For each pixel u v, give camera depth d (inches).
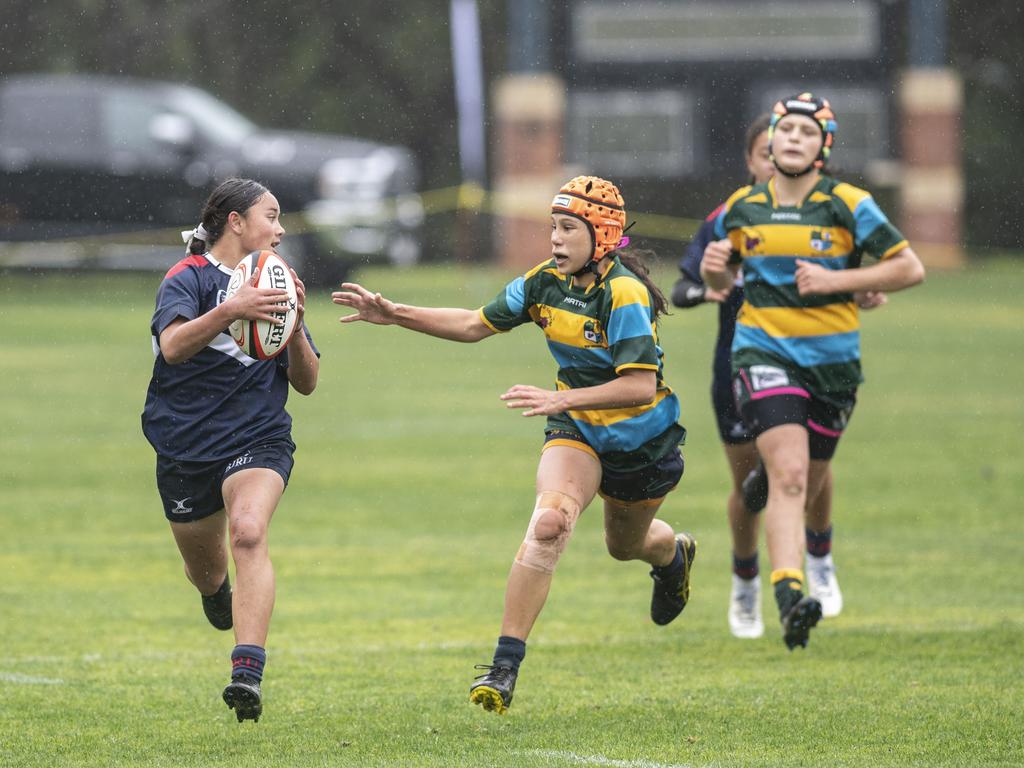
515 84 4741.6
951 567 1269.7
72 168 3486.7
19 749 753.6
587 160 4901.6
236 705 738.8
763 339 974.4
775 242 973.8
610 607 1152.2
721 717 816.3
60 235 3508.9
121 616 1108.5
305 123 5241.1
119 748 756.0
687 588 954.7
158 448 815.1
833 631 1053.2
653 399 808.3
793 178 985.5
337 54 5310.0
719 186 4872.0
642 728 794.2
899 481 1668.3
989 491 1608.0
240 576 757.9
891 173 4793.3
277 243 829.2
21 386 2372.0
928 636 1026.7
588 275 826.2
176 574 1261.1
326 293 3604.8
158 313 792.3
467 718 820.6
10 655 981.2
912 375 2559.1
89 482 1675.7
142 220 3511.3
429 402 2282.2
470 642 1027.9
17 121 3518.7
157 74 5123.0
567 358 838.5
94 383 2405.3
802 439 949.2
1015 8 5034.5
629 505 867.4
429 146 5354.3
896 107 4803.2
